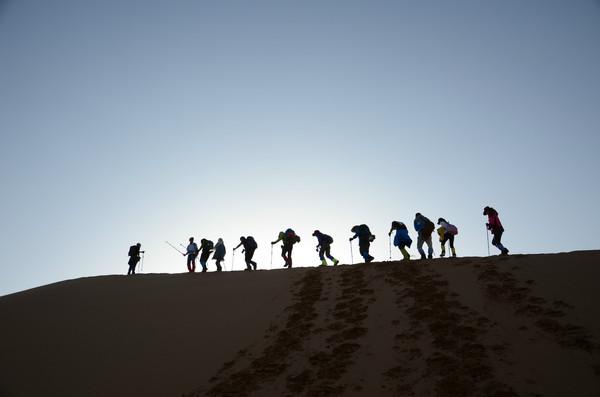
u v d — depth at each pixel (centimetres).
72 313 1234
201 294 1246
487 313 872
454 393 657
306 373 779
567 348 712
